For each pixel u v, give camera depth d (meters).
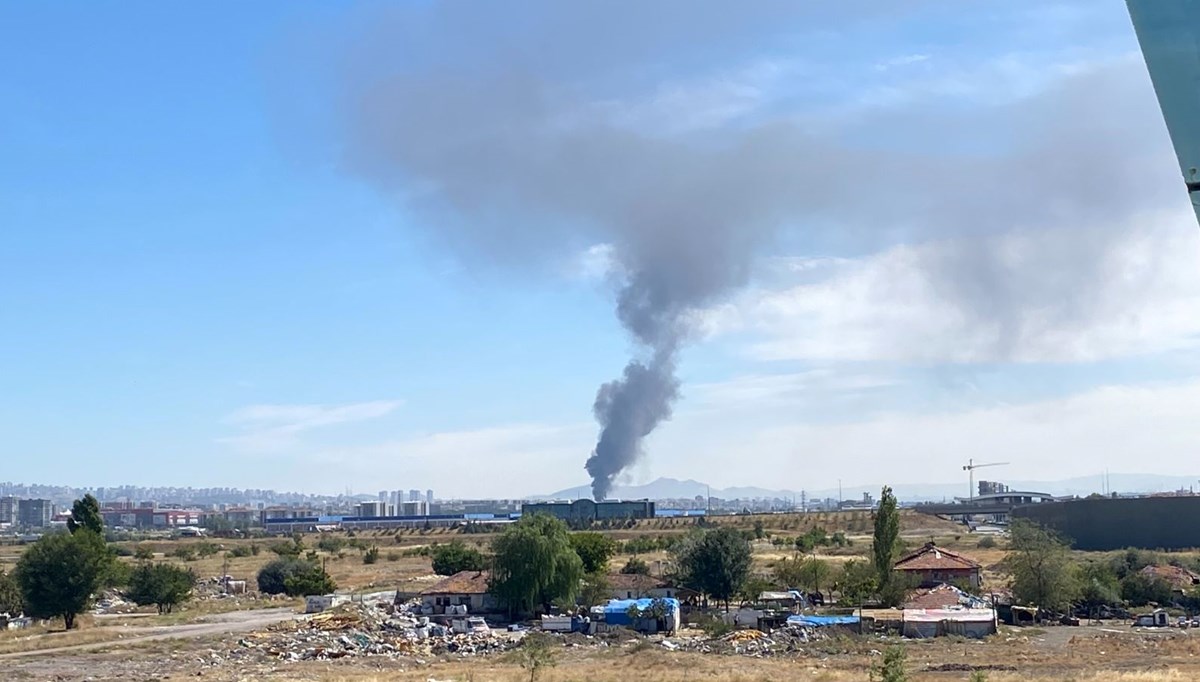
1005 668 80.25
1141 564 152.00
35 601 120.94
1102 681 69.75
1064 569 121.62
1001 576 161.88
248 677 79.50
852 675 74.56
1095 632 106.81
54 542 122.94
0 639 109.31
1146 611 125.38
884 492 135.00
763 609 121.44
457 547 178.50
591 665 83.94
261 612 139.12
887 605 127.31
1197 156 8.49
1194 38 8.51
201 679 79.06
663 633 108.25
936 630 105.62
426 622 114.12
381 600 137.50
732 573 130.00
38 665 89.31
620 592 133.50
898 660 54.50
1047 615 119.12
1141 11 8.64
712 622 109.81
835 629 106.81
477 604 125.50
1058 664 82.69
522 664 82.19
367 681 74.75
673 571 145.50
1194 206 8.52
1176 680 69.44
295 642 100.00
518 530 124.12
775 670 79.25
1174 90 8.55
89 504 165.75
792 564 146.75
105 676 82.56
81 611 124.44
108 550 136.62
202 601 156.62
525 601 121.75
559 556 123.62
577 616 115.12
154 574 142.50
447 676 77.00
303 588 159.88
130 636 110.12
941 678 74.50
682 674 76.38
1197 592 128.00
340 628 107.88
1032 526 128.88
